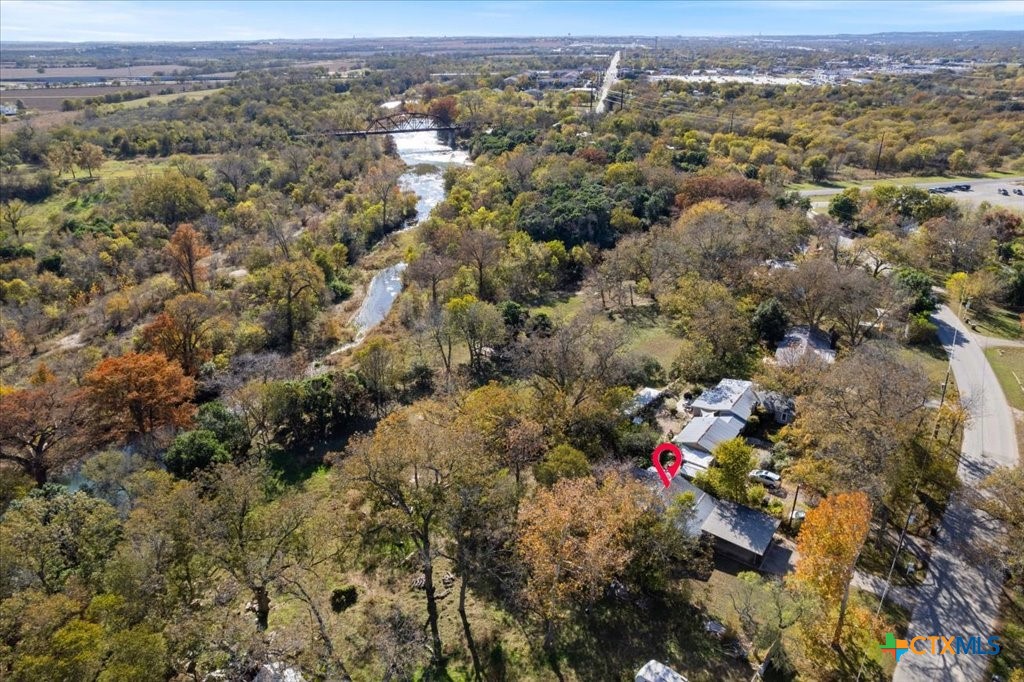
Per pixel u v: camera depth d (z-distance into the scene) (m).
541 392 58.56
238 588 40.12
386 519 42.22
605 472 44.66
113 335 83.25
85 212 124.31
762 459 51.78
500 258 94.88
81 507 38.16
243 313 87.31
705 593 39.31
